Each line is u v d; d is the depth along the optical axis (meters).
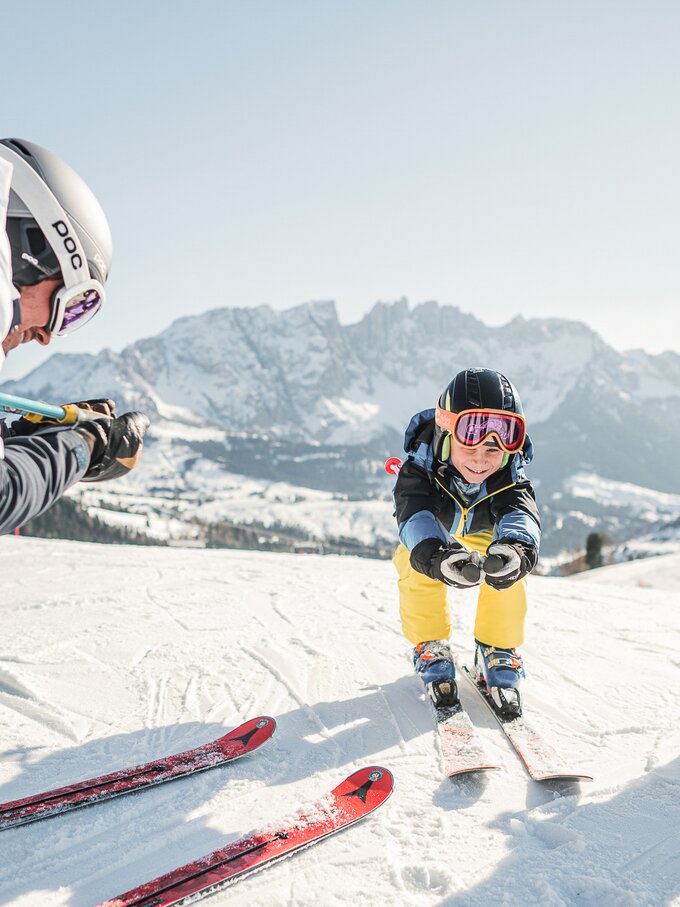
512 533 2.30
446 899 1.52
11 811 1.85
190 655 3.39
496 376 2.41
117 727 2.51
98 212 1.28
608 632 4.06
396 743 2.37
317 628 3.97
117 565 6.32
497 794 2.00
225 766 2.19
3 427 1.35
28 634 3.74
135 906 1.47
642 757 2.24
